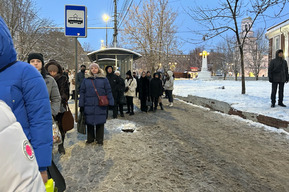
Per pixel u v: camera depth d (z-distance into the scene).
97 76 4.47
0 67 1.40
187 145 4.55
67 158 3.89
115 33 18.86
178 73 56.56
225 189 2.84
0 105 0.96
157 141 4.80
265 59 38.53
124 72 10.69
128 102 8.13
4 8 13.87
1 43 1.27
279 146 4.42
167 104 10.80
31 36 15.73
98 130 4.58
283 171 3.37
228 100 8.52
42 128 1.45
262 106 7.22
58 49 22.23
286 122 5.19
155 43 23.16
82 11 6.05
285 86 15.58
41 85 1.50
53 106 3.25
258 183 3.00
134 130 5.64
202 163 3.65
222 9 9.43
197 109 9.14
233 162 3.69
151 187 2.90
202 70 35.97
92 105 4.37
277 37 33.62
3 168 0.79
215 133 5.43
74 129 5.84
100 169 3.45
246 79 35.50
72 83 12.80
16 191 0.81
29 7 15.40
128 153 4.10
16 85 1.38
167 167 3.50
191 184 2.97
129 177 3.18
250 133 5.34
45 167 1.44
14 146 0.86
